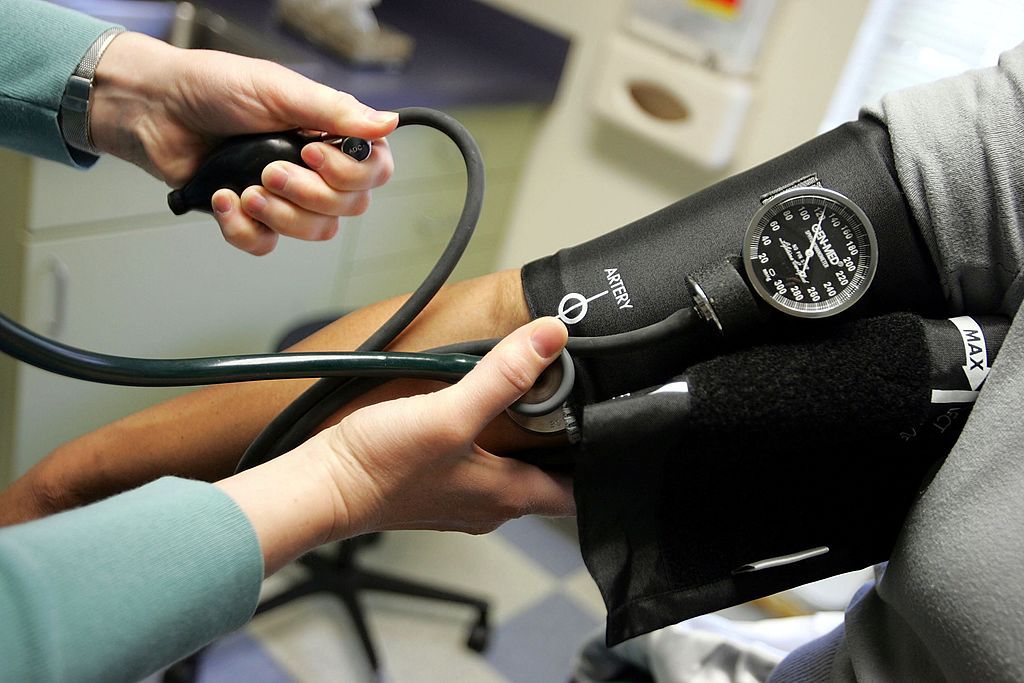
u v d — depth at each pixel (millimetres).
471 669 1718
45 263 1350
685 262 582
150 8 1591
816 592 1641
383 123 614
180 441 642
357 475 511
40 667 374
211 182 633
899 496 573
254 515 472
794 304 537
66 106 668
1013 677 489
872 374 534
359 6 1699
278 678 1574
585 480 554
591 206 2074
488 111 1919
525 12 2094
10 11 654
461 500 562
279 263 1693
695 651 777
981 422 519
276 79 620
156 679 1476
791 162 599
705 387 528
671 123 1842
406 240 1942
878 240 567
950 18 1614
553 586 1985
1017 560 489
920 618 536
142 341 1557
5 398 1460
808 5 1679
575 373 572
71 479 645
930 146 559
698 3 1742
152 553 423
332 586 1685
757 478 553
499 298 635
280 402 646
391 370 562
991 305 570
